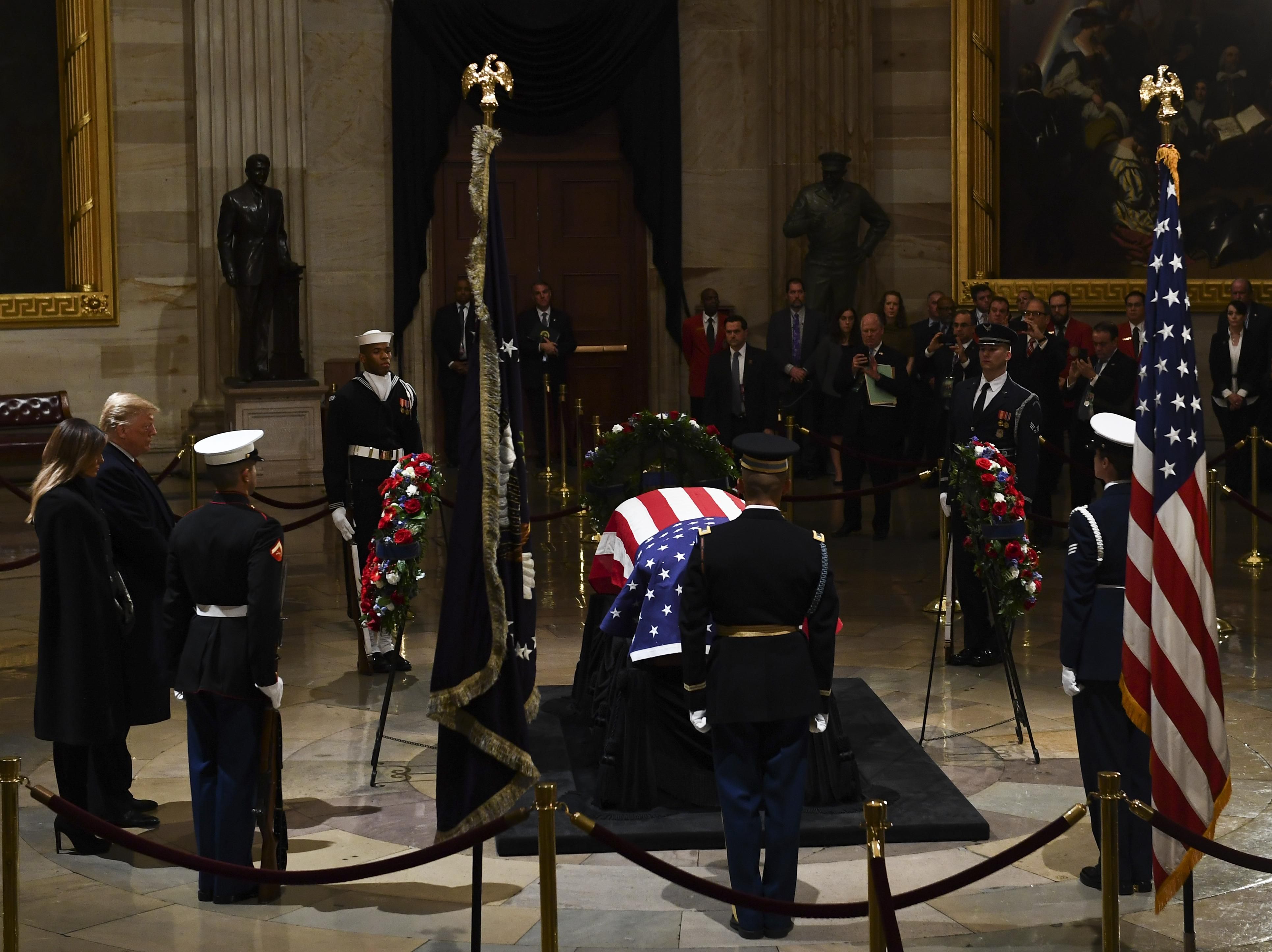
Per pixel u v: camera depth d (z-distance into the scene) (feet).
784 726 18.29
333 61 55.72
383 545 24.61
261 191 51.55
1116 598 19.34
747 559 18.19
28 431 52.29
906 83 57.57
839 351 51.78
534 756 24.04
